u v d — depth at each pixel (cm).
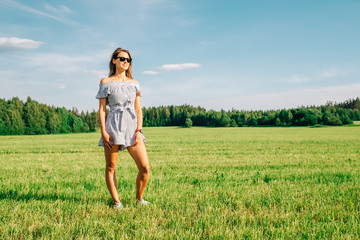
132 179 595
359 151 1526
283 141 2611
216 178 622
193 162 1054
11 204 383
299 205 392
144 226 304
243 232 288
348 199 411
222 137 3684
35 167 899
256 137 3556
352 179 595
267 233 296
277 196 436
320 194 449
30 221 316
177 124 14888
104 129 373
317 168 824
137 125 388
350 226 304
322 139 2869
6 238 272
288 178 629
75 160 1172
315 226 309
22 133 9562
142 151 380
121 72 390
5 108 10138
